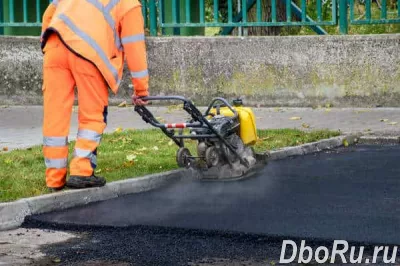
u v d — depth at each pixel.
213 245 12.79
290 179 17.44
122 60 16.03
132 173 17.12
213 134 17.25
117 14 15.83
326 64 27.14
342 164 19.06
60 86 15.68
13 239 13.39
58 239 13.33
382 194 15.92
